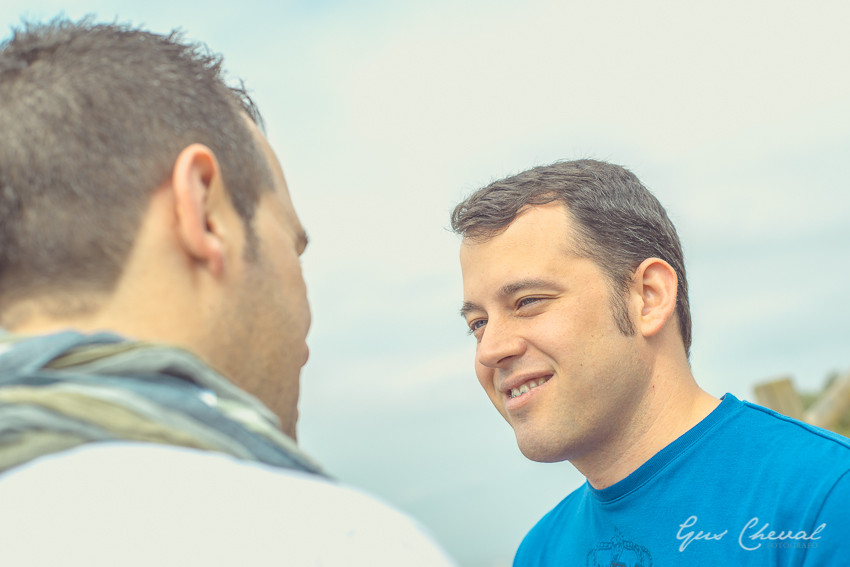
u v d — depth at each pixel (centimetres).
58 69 79
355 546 60
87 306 73
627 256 174
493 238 177
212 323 79
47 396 63
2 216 74
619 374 169
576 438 170
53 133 75
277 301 87
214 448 65
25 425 62
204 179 80
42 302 73
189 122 81
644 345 173
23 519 58
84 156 75
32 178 74
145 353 67
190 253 77
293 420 91
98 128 76
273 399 87
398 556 61
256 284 84
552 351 169
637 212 179
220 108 86
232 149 85
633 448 172
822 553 138
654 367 174
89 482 60
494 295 175
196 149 79
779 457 154
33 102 77
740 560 149
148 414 64
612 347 169
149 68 82
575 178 179
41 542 57
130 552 57
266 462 68
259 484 62
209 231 80
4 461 61
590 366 168
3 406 62
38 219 73
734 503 155
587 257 172
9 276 74
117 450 62
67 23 88
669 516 162
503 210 176
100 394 64
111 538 57
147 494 60
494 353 174
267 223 88
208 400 69
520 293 172
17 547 57
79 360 67
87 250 73
